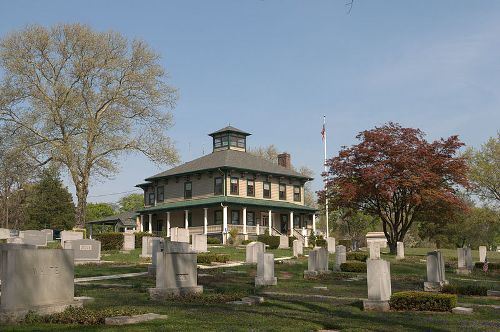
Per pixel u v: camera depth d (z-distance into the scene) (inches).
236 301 626.2
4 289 432.8
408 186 1540.4
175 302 602.5
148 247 1338.6
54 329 400.5
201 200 2287.2
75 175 1910.7
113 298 617.6
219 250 1654.8
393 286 872.9
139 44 2042.3
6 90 1883.6
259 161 2436.0
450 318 526.6
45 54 1926.7
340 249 1162.6
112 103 2003.0
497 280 1016.9
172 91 2076.8
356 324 471.8
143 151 2017.7
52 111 1904.5
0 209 3093.0
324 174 1707.7
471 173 2201.0
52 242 1828.2
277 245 1948.8
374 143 1620.3
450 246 2770.7
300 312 550.9
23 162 1910.7
